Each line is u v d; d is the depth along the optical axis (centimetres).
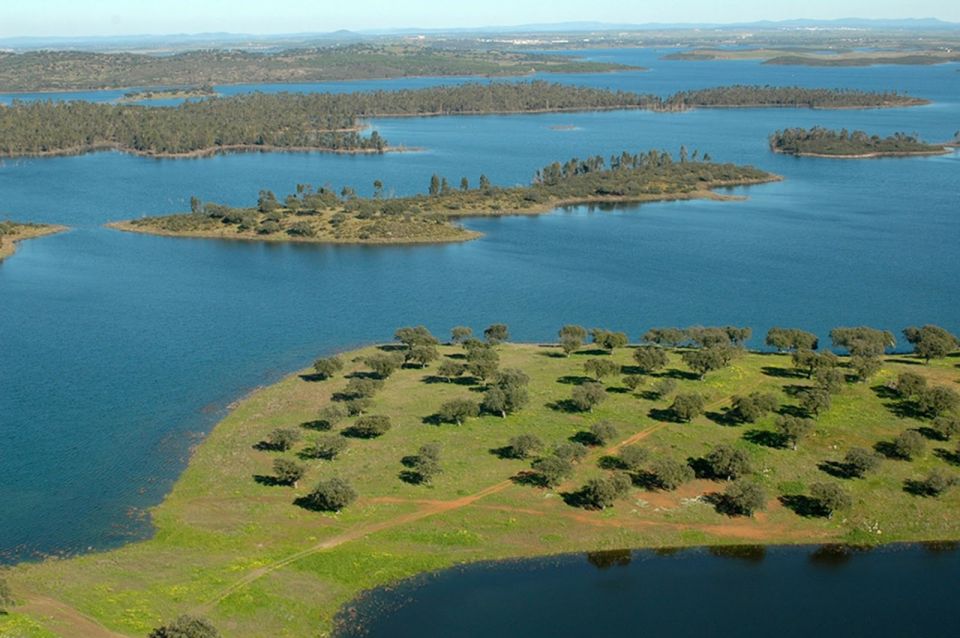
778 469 12181
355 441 13050
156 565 9781
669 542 10731
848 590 9925
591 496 11256
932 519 11162
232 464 12350
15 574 9450
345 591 9619
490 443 12938
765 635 9112
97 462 12569
